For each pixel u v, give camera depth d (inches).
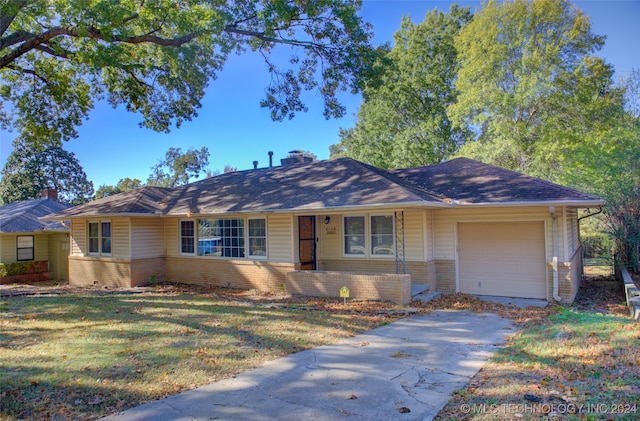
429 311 394.9
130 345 278.5
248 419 172.9
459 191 501.0
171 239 664.4
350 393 199.9
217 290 572.7
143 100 666.2
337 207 455.8
